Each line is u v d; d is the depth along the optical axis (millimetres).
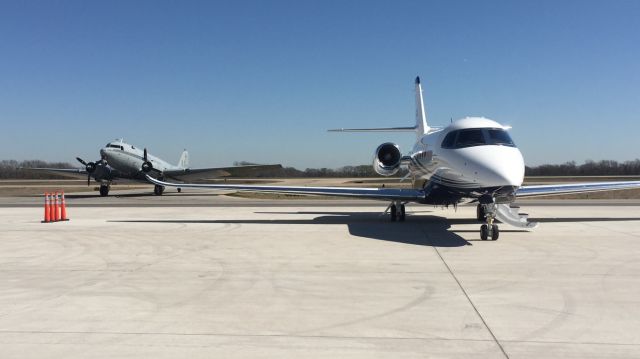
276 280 7637
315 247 10992
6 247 11164
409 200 15586
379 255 9875
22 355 4527
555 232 13539
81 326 5375
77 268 8656
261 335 5074
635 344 4762
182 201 31156
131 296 6676
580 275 7852
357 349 4668
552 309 5941
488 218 12281
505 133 13430
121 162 37938
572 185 15500
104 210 22750
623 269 8328
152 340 4934
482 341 4859
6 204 27906
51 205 17266
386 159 17750
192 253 10242
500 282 7387
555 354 4516
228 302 6355
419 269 8422
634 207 23500
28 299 6512
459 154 12922
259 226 15508
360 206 25984
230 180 103562
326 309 6004
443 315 5727
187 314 5828
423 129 20266
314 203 28906
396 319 5590
